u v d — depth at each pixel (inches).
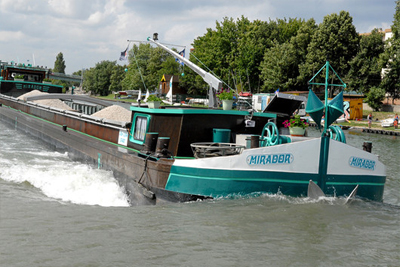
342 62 2028.8
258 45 2399.1
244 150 312.2
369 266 212.1
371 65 2005.4
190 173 320.2
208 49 2674.7
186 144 367.2
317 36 2082.9
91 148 477.4
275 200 315.6
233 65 2459.4
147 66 3255.4
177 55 460.8
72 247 230.2
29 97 771.4
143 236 247.3
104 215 291.9
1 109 952.3
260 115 394.0
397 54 1925.4
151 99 401.7
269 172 314.5
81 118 564.1
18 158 521.3
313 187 316.8
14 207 314.0
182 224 268.1
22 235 248.4
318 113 315.9
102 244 234.8
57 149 596.7
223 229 258.8
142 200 350.0
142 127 408.2
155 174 338.6
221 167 313.6
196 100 2058.3
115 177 407.2
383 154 839.1
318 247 233.9
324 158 319.3
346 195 331.3
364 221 279.7
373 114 1990.7
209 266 207.9
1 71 1109.7
